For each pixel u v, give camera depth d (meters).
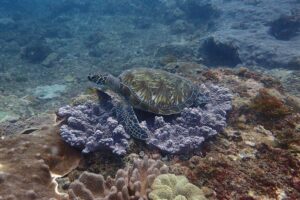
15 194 0.99
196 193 1.06
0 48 7.79
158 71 1.83
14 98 4.36
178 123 1.59
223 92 1.89
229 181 1.24
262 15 7.20
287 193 1.20
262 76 2.50
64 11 12.25
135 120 1.48
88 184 1.13
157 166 1.24
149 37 8.41
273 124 1.69
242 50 5.57
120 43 7.98
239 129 1.69
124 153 1.34
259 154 1.45
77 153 1.38
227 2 8.91
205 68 3.32
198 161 1.35
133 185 1.08
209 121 1.59
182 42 6.77
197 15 9.12
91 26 10.13
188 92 1.76
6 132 1.75
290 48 5.27
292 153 1.42
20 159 1.18
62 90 5.27
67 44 8.40
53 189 1.13
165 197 1.03
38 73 6.30
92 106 1.60
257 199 1.17
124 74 1.76
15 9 13.48
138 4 11.75
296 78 4.21
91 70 6.22
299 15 6.11
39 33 9.09
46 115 1.85
